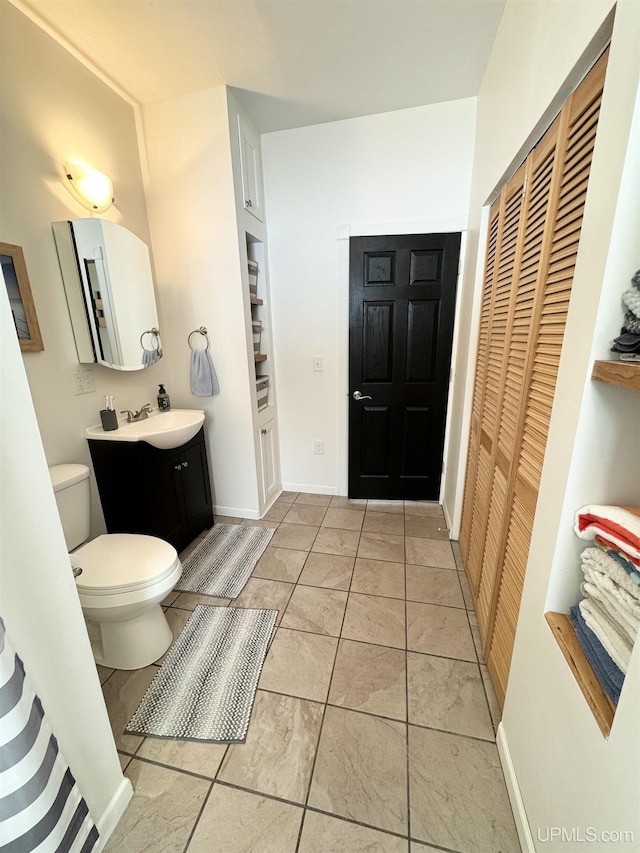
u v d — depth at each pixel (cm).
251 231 225
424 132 212
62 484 147
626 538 66
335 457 287
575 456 75
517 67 126
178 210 211
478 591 163
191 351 233
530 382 112
